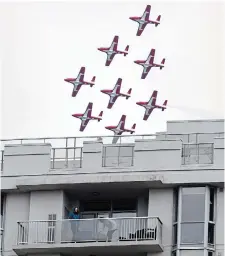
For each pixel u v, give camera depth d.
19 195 58.91
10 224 58.31
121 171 57.97
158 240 55.47
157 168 57.69
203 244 55.78
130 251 56.19
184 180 56.97
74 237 56.56
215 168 57.03
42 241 56.97
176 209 56.94
